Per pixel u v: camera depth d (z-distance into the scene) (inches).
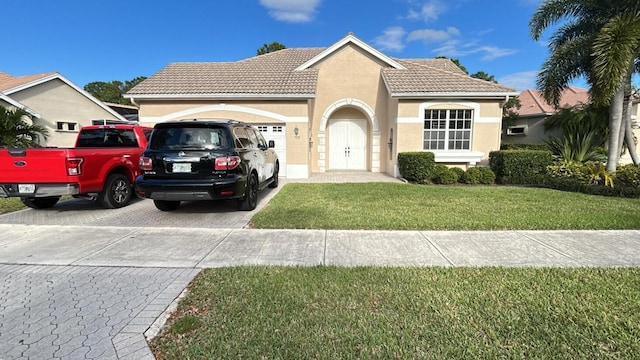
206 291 146.6
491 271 165.5
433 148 547.5
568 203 323.9
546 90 499.5
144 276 164.4
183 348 107.9
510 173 489.4
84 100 807.7
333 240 217.0
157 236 229.1
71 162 274.1
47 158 272.7
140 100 533.3
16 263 181.8
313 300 137.4
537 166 486.9
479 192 391.9
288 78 575.8
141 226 257.0
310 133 588.4
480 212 287.0
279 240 218.4
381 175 580.7
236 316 126.0
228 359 102.1
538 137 754.2
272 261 182.7
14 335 116.5
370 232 233.5
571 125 612.1
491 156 525.3
